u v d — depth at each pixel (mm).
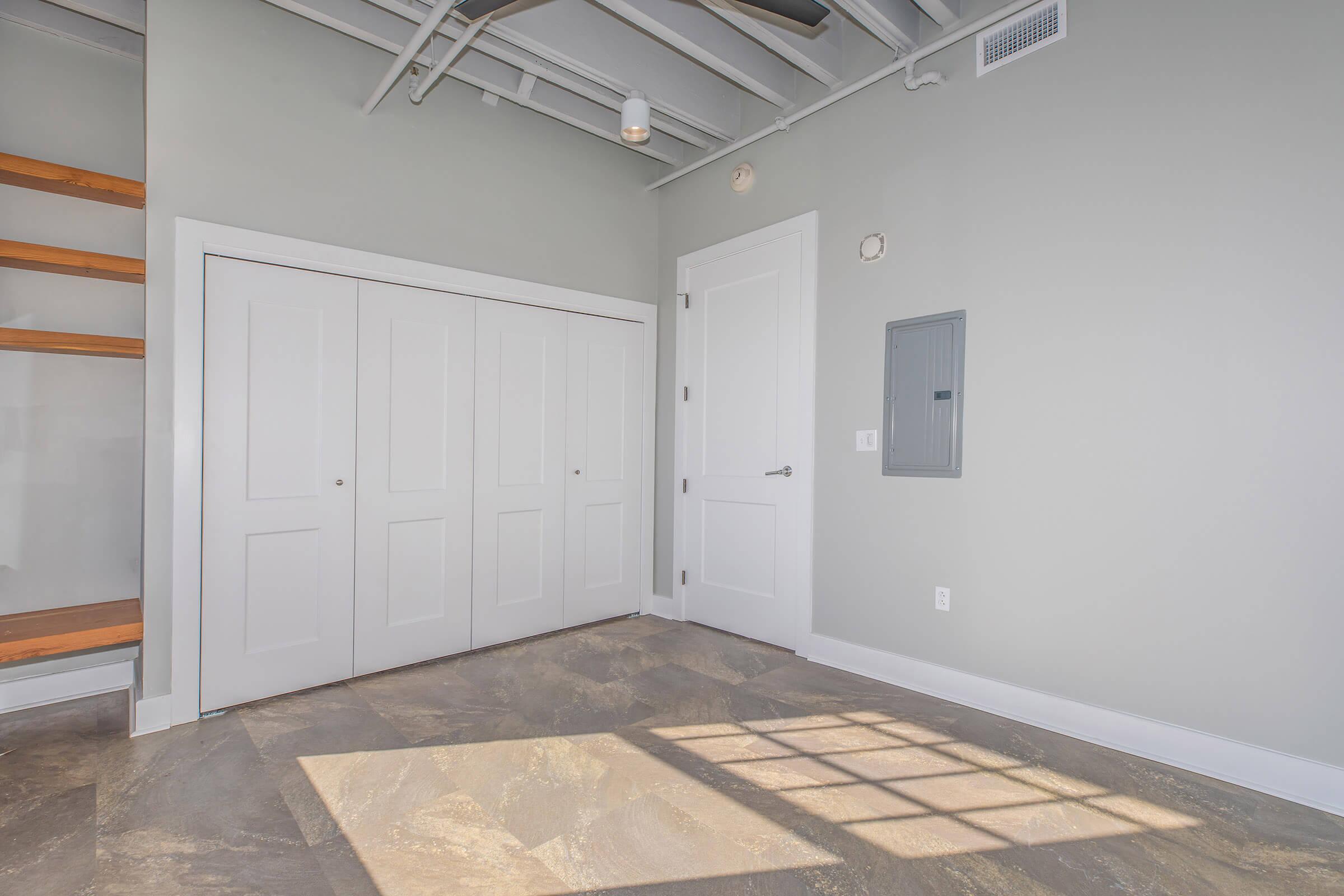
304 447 2799
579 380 3809
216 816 1883
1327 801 1932
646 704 2713
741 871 1660
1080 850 1747
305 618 2811
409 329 3119
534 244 3574
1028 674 2539
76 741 2330
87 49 2754
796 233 3365
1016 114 2574
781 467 3453
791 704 2713
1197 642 2160
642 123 2877
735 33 3059
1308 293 1971
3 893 1550
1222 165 2115
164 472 2441
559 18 2834
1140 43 2271
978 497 2682
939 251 2805
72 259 2234
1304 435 1977
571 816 1901
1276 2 2016
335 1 2668
